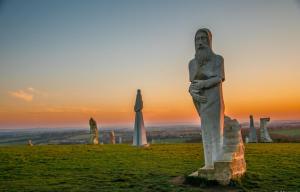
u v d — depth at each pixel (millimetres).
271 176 20281
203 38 18469
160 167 24422
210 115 18234
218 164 17438
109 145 44000
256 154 30656
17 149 37594
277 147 37500
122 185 18625
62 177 21234
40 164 26406
